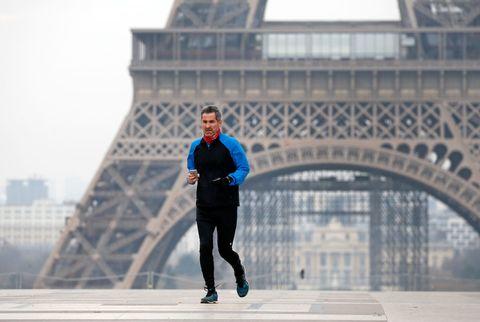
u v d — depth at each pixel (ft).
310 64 529.86
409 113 519.19
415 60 526.98
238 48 544.62
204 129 97.91
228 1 555.28
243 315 92.84
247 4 556.92
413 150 511.81
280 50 543.80
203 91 526.98
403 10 588.09
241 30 538.06
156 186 547.08
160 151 510.99
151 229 499.92
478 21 558.97
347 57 540.93
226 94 526.98
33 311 98.17
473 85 524.11
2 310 99.40
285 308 103.96
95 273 523.70
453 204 579.89
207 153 98.43
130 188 507.71
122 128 515.09
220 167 98.37
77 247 516.73
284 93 526.98
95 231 517.14
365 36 540.52
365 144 511.40
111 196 509.76
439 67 522.88
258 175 515.09
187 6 552.41
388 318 93.15
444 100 522.88
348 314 95.96
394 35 541.75
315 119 542.16
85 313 95.86
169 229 501.15
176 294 146.61
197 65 526.98
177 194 502.79
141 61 526.57
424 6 553.64
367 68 524.11
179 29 534.78
